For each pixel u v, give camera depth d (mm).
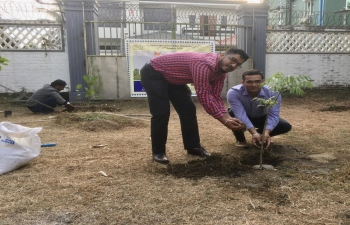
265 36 9305
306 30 9805
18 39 8797
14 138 3109
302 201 2312
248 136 4559
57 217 2125
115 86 8766
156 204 2291
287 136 4562
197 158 3434
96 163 3279
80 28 8422
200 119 6203
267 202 2303
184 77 3125
